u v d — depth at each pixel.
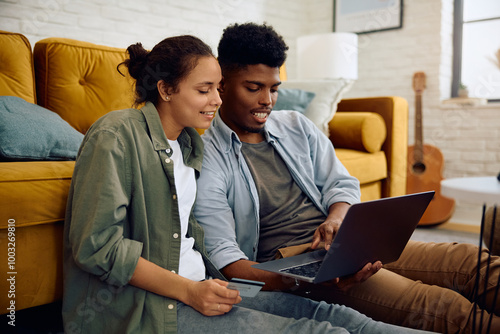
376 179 2.40
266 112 1.17
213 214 1.09
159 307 0.85
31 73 1.72
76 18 2.69
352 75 3.28
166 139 0.94
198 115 0.97
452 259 1.09
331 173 1.30
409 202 0.89
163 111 0.98
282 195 1.20
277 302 1.00
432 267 1.11
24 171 1.12
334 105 2.41
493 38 3.39
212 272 1.04
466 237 2.46
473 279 1.03
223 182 1.14
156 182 0.91
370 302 1.03
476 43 3.46
